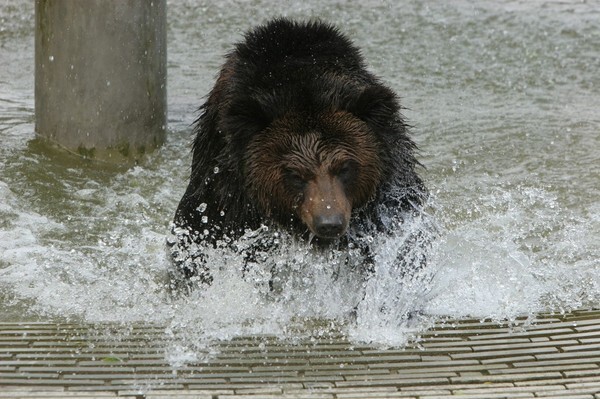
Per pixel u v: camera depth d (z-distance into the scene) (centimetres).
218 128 1002
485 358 861
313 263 1041
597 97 1898
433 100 1853
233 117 948
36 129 1572
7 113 1723
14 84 1967
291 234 1001
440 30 2414
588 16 2556
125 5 1455
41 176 1411
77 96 1484
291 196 943
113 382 798
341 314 998
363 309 984
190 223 1064
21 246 1163
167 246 1116
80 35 1460
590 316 967
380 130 971
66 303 1009
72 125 1501
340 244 1026
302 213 938
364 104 953
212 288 1046
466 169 1462
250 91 972
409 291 1006
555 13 2591
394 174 990
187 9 2598
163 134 1580
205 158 1043
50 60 1497
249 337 922
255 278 1049
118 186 1396
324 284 1046
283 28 1027
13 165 1440
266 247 1034
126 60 1480
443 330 938
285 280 1055
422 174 1433
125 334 920
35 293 1031
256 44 1021
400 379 812
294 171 930
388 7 2628
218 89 1039
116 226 1248
